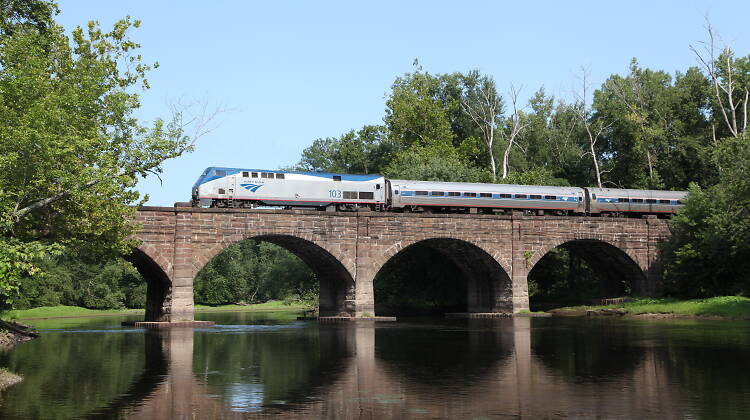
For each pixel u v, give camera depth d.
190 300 48.00
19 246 22.97
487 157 94.19
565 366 26.38
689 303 55.72
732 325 44.72
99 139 31.98
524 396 20.23
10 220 26.36
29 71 31.58
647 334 39.06
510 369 25.72
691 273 60.03
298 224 51.25
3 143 28.70
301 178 53.47
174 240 47.47
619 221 61.75
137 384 22.58
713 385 21.83
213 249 48.56
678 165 80.31
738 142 57.78
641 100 82.44
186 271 47.72
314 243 51.75
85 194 31.25
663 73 90.75
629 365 26.42
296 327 48.97
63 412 18.19
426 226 55.31
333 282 56.94
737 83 75.50
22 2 43.22
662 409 18.31
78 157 32.09
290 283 83.69
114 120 35.38
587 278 78.12
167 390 21.45
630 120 81.00
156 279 51.50
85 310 95.38
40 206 29.17
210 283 118.88
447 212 61.03
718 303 54.03
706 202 59.53
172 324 47.38
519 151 97.44
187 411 18.36
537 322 51.03
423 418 17.42
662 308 55.69
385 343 35.81
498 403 19.23
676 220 61.12
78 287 101.50
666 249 62.00
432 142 83.81
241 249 126.44
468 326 47.91
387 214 54.03
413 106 85.44
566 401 19.45
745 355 28.92
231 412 18.22
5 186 28.70
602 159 91.69
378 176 56.59
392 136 87.62
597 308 60.50
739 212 54.81
